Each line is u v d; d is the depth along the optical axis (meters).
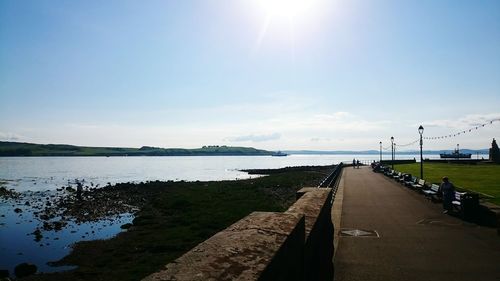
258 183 50.97
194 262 2.97
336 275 8.60
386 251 10.66
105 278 14.54
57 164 158.25
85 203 40.03
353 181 35.00
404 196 23.45
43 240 22.19
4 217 31.38
